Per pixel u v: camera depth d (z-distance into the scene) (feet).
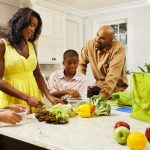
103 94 5.68
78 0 12.82
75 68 5.96
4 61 4.35
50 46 12.55
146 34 13.23
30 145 2.72
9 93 4.07
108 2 13.29
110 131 2.91
